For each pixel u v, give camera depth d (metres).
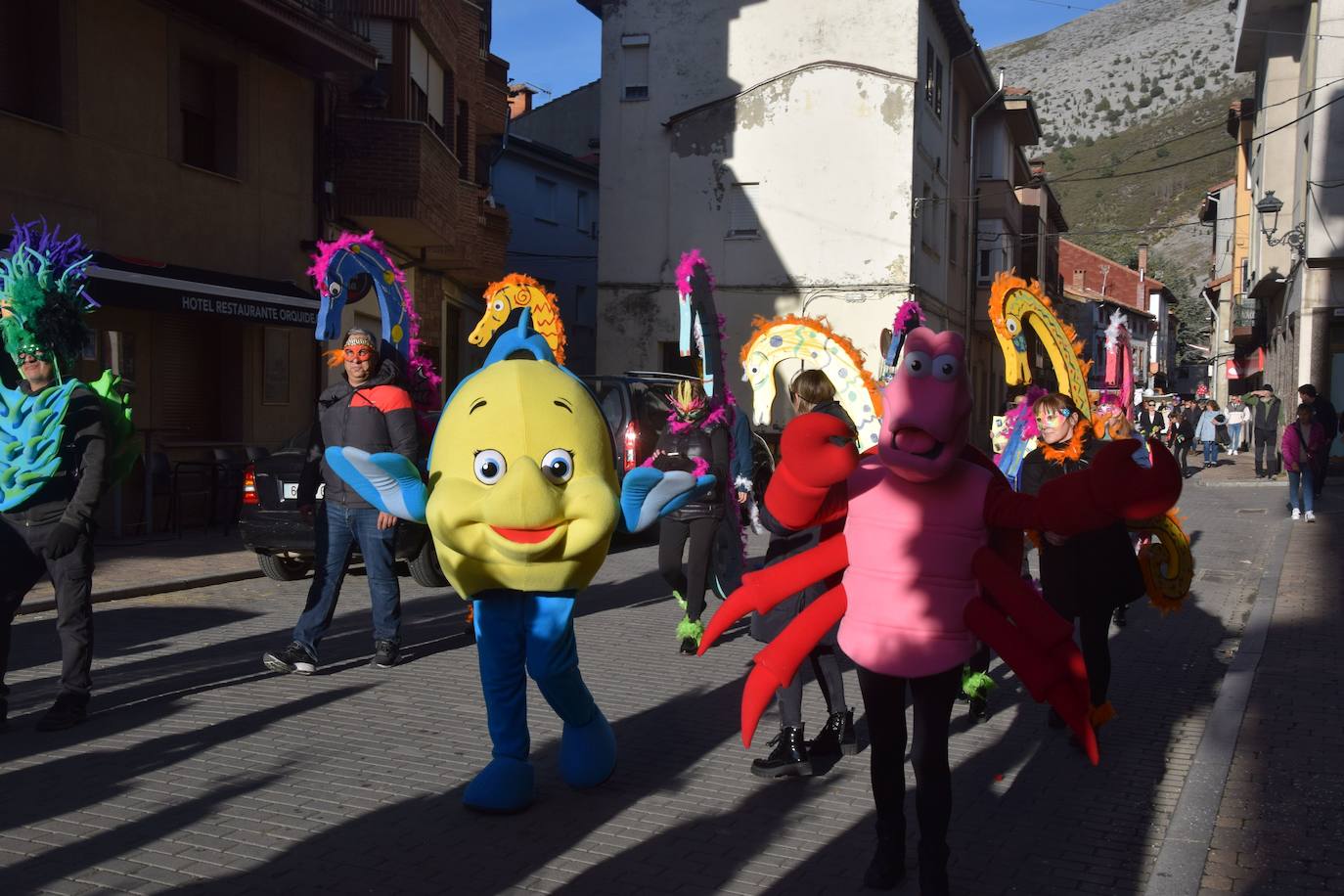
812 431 3.78
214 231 16.28
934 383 3.85
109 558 12.34
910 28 27.06
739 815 4.96
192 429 16.38
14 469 5.91
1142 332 77.69
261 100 17.25
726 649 8.46
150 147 15.08
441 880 4.21
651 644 8.60
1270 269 29.05
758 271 27.91
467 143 24.20
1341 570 12.02
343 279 7.89
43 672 7.38
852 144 27.33
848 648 4.08
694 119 28.09
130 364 14.86
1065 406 6.30
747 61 27.88
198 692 6.93
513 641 4.99
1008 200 39.03
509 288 6.50
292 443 11.41
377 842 4.56
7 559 5.99
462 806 4.99
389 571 7.69
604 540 4.84
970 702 6.57
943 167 31.31
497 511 4.64
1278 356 31.06
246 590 11.01
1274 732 6.13
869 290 27.39
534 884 4.19
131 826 4.68
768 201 27.81
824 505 4.00
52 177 13.52
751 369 8.31
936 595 3.97
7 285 5.97
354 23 19.20
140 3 14.80
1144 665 8.08
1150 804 5.17
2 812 4.81
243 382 16.92
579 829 4.77
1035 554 13.71
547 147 36.78
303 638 7.48
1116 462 3.55
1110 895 4.17
